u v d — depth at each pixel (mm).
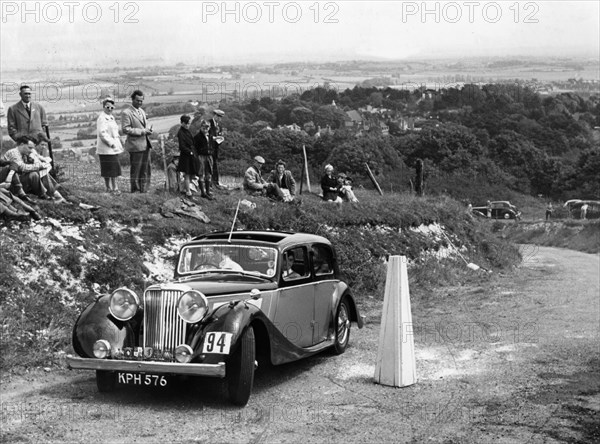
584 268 28797
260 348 9000
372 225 22266
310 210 20312
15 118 15422
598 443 7160
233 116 53906
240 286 9180
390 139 75500
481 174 77875
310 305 10422
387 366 9383
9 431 7246
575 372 10125
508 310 15789
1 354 9766
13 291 11266
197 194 18781
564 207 73875
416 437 7281
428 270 20828
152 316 8453
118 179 22109
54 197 14141
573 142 91125
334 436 7270
